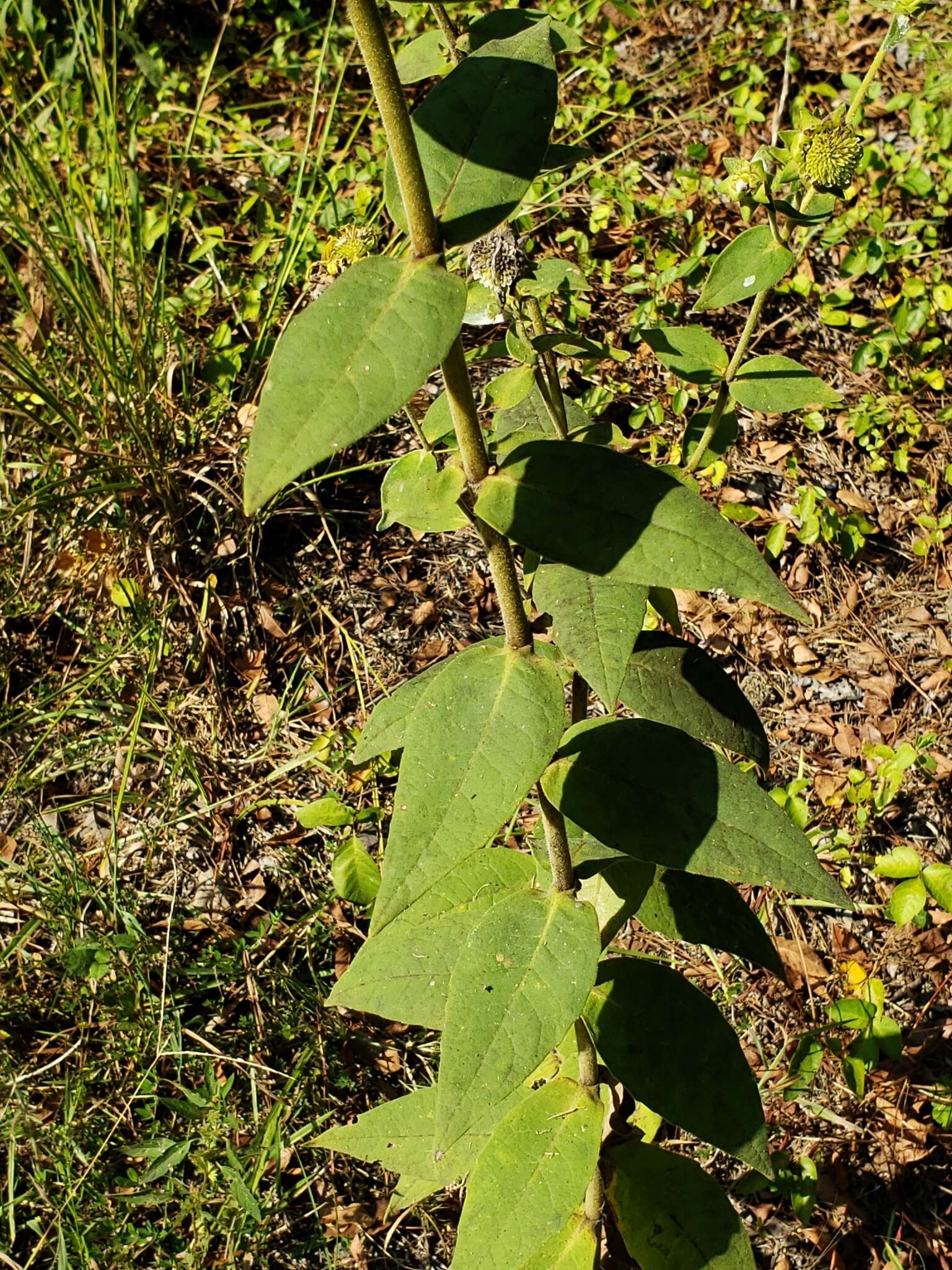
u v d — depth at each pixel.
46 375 3.64
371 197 3.90
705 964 2.89
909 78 4.64
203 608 3.32
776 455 3.68
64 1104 2.61
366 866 2.76
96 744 3.20
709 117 4.47
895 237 4.21
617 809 1.46
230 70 4.69
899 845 3.08
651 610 2.59
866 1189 2.65
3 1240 2.51
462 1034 1.43
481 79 1.23
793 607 1.16
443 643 3.36
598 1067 1.79
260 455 1.03
